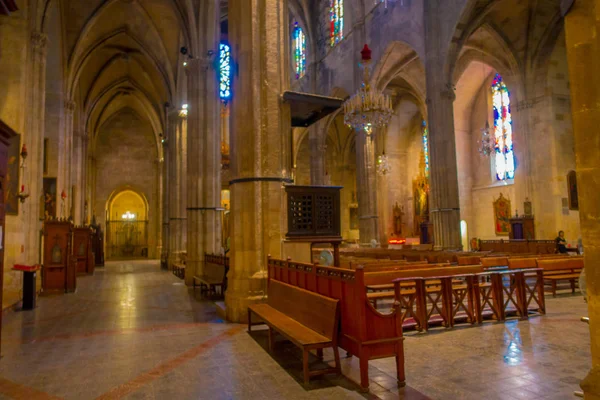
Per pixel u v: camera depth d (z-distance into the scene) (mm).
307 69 31422
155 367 5816
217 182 16828
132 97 35719
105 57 27828
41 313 10391
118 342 7273
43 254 14922
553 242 19266
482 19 18844
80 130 28750
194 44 16891
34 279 11234
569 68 3160
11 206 11945
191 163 16641
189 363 5969
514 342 6734
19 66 12516
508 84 23641
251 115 9305
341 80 27141
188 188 16609
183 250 24297
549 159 21609
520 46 22312
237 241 9234
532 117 22406
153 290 14836
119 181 37469
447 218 17953
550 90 21844
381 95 15336
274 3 9711
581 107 3061
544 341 6758
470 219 30359
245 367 5742
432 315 8625
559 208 21234
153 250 37375
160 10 22234
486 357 5957
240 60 9516
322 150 31891
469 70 29156
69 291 14422
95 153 37031
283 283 7141
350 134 38250
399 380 4941
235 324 8641
